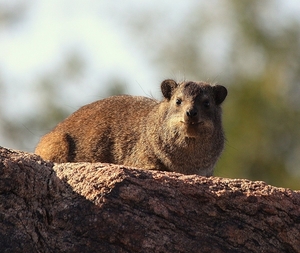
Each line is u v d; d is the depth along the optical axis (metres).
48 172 11.03
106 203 10.62
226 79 32.62
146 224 10.62
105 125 15.49
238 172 31.42
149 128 15.07
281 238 11.12
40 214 10.58
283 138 32.22
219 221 10.95
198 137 14.69
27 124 29.30
